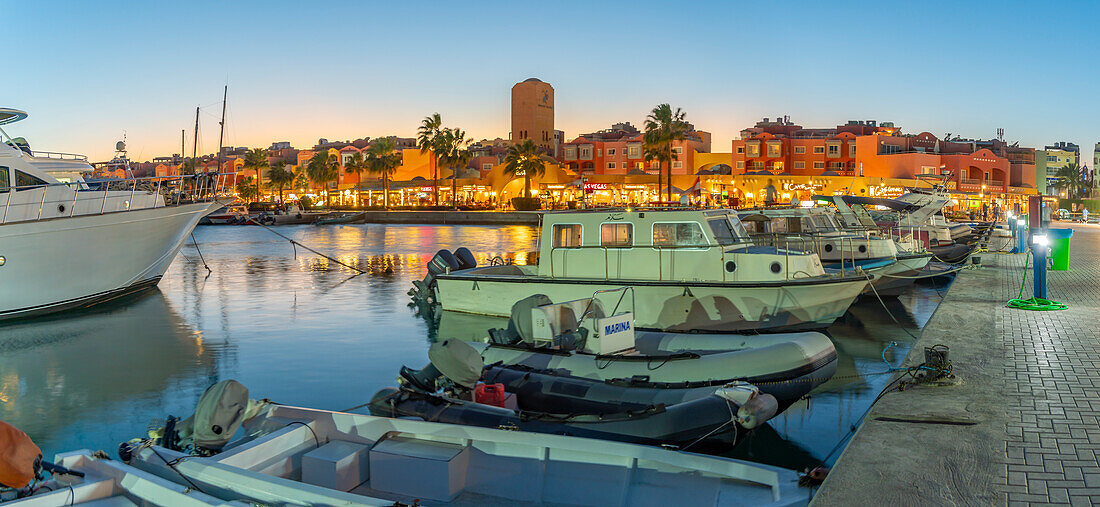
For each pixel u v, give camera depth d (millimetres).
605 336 9594
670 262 14164
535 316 9789
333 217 86438
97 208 19875
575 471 5871
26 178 18547
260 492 5152
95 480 5414
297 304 21250
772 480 5289
